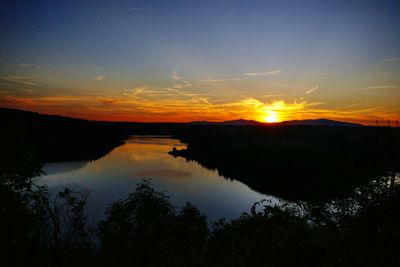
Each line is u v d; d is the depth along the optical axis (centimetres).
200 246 828
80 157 9569
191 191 5297
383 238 634
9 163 762
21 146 802
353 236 684
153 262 761
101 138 17100
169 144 16650
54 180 5728
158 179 6309
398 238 623
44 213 747
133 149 13250
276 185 5388
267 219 888
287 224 834
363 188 961
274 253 663
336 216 905
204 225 1018
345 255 591
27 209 722
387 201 822
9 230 644
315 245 646
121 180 6047
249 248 713
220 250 770
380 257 568
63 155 9656
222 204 4481
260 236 783
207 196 4941
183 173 7194
